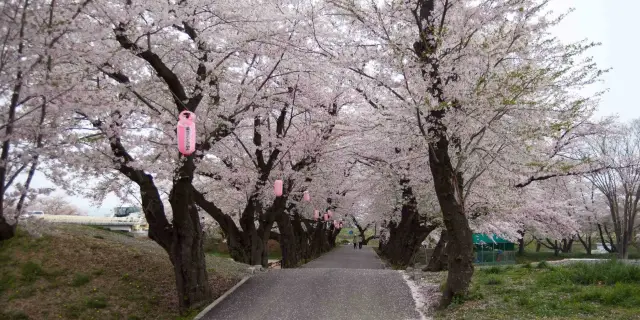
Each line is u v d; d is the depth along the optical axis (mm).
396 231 20297
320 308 8336
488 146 9414
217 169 14531
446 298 8031
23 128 5836
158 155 10438
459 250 8086
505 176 11188
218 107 10781
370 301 8781
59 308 8867
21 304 8898
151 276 10688
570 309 6703
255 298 9281
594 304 6891
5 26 5410
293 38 11039
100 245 11703
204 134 10172
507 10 8492
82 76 7410
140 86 9672
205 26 10164
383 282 10727
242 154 16250
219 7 9617
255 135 14977
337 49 10164
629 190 24266
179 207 8867
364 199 25641
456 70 8375
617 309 6539
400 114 9086
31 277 9789
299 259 23797
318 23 10883
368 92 11336
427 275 11758
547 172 12461
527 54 8781
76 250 11141
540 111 8375
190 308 8828
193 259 9109
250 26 10180
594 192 29828
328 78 13008
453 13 9016
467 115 8047
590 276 8422
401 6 8500
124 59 8836
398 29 8789
